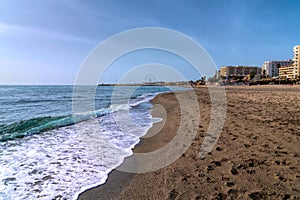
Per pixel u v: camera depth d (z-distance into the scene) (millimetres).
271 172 3488
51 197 3105
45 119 9938
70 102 19500
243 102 14453
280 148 4645
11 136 6652
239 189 3000
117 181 3553
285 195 2805
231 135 5828
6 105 16703
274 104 12930
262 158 4090
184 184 3244
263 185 3084
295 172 3461
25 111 13305
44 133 7109
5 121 9461
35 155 4918
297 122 7336
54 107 15531
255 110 10398
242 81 80938
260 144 4961
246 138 5492
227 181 3256
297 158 4047
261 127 6676
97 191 3238
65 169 4102
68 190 3301
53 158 4719
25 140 6223
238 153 4418
